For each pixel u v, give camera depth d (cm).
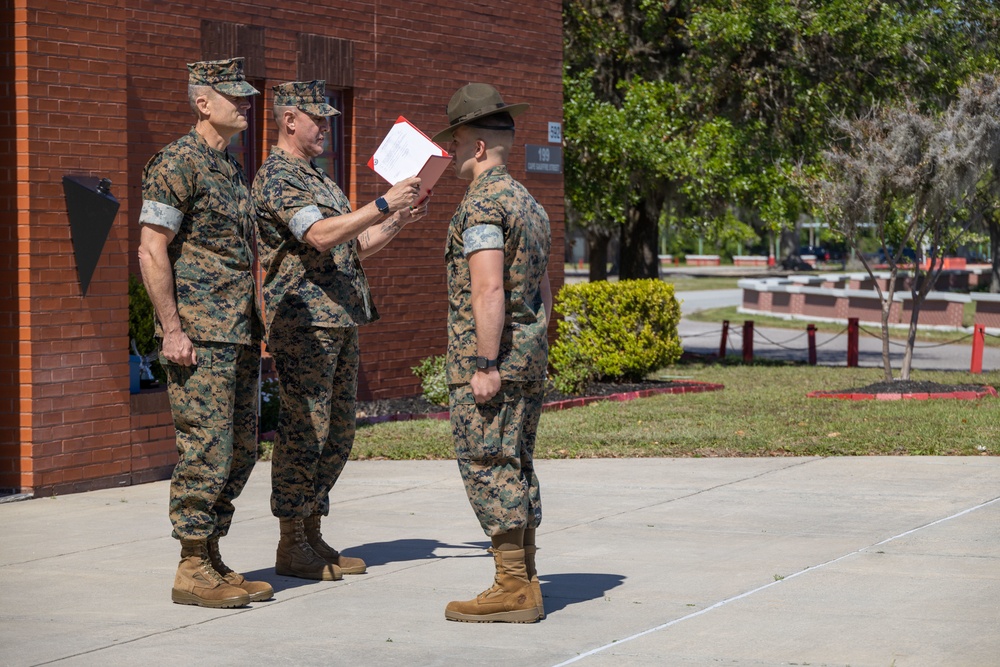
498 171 556
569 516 834
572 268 7875
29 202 894
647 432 1238
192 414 590
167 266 583
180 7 1191
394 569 680
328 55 1359
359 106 1405
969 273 5097
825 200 1625
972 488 912
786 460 1073
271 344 638
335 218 600
